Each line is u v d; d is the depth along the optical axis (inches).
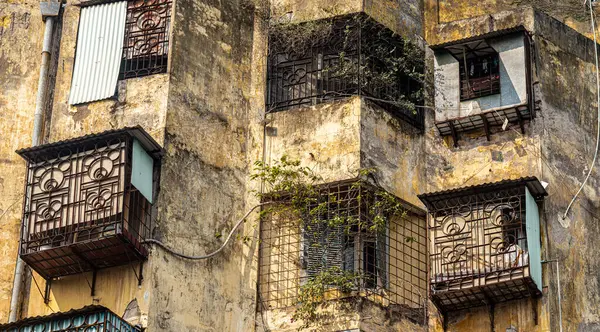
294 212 897.5
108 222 848.9
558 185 922.1
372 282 883.4
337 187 898.7
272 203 907.4
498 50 949.2
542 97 944.9
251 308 886.4
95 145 871.1
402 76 959.6
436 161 943.7
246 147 933.2
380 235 896.9
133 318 841.5
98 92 925.2
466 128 946.1
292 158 921.5
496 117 937.5
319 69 947.3
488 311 886.4
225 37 954.7
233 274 892.0
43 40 964.6
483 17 984.3
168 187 880.3
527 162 924.6
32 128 940.6
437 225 895.1
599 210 938.7
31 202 869.2
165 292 853.8
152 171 881.5
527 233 869.8
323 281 868.6
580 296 895.1
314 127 927.0
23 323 825.5
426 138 950.4
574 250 907.4
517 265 864.3
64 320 820.6
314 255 887.1
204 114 921.5
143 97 914.1
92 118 919.0
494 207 884.6
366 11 954.7
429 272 893.2
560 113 950.4
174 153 892.6
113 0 957.8
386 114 935.7
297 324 873.5
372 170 903.1
